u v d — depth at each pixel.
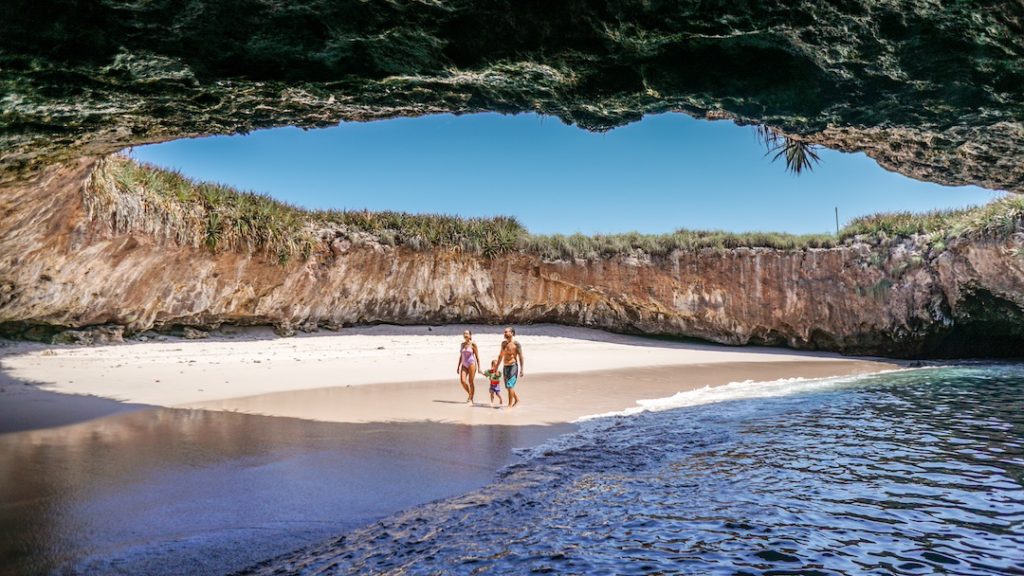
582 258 25.14
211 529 4.32
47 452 6.31
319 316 20.91
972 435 7.54
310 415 8.98
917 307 21.34
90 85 4.55
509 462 6.47
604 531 4.23
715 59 4.52
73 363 13.52
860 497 4.96
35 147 6.12
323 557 3.81
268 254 19.11
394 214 23.66
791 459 6.35
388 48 4.38
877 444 7.05
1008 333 20.45
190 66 4.46
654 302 24.97
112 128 5.77
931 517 4.46
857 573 3.49
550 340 23.38
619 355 20.77
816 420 8.82
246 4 3.85
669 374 16.12
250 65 4.52
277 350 17.88
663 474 5.84
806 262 23.77
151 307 17.00
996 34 4.01
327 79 4.79
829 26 4.07
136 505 4.79
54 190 11.59
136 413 8.75
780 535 4.11
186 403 9.79
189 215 17.41
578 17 4.10
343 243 21.25
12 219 11.07
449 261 23.61
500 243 24.64
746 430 8.09
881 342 22.42
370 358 17.38
